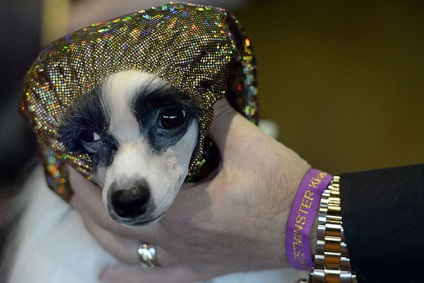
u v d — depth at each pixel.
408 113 1.72
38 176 1.06
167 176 0.68
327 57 1.89
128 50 0.68
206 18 0.72
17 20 1.25
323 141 1.71
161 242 0.83
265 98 1.82
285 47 1.94
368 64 1.85
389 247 0.74
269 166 0.81
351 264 0.76
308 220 0.78
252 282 0.98
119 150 0.68
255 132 0.83
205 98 0.69
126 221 0.67
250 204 0.79
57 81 0.69
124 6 1.29
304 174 0.82
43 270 0.95
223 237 0.80
